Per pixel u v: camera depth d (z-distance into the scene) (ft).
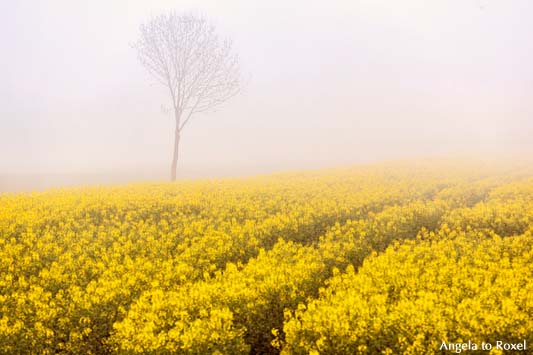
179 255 35.88
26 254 33.83
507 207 48.44
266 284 26.73
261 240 41.01
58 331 23.65
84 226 44.14
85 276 31.09
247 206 53.26
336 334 20.65
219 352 20.22
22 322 23.32
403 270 28.43
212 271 33.53
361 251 37.06
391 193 64.08
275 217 45.80
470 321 20.52
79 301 25.67
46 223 44.27
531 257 31.50
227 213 50.08
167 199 57.77
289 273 28.86
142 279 29.68
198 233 41.29
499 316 20.90
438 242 38.65
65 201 53.26
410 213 48.39
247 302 25.44
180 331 22.59
